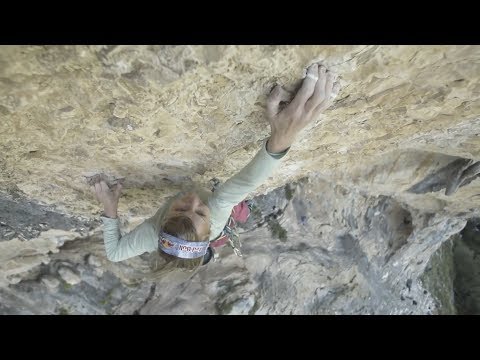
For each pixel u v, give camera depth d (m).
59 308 4.37
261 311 4.75
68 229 3.58
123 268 4.48
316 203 4.49
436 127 2.37
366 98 1.90
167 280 4.63
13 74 1.44
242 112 1.86
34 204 2.93
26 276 4.15
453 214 4.74
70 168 2.29
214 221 1.92
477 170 3.45
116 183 2.50
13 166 2.22
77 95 1.59
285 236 4.64
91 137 1.94
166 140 2.03
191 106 1.75
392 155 3.68
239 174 1.81
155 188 2.69
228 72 1.54
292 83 1.61
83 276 4.30
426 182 3.86
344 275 5.10
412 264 6.02
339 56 1.49
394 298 6.09
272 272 4.74
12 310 4.27
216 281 4.70
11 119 1.73
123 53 1.36
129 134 1.92
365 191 4.34
